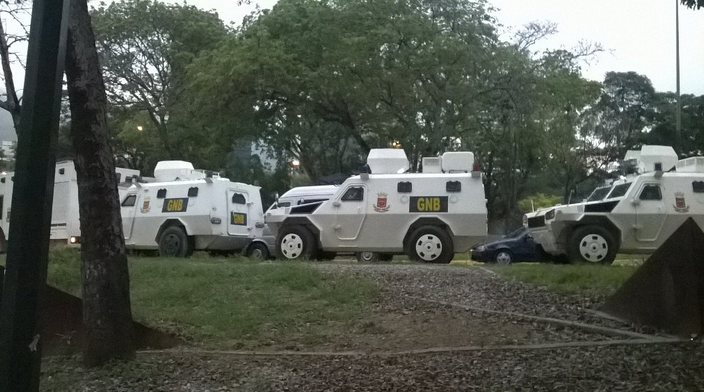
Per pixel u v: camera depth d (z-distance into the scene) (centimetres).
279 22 2794
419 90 2689
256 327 892
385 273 1207
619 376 647
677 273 810
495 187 3300
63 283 1101
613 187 1684
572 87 3177
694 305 795
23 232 405
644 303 842
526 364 702
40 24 414
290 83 2702
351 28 2723
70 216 2231
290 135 3027
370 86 2673
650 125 3681
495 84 2736
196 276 1170
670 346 752
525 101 2775
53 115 414
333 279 1127
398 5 2678
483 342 794
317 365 729
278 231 1736
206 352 794
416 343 804
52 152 415
